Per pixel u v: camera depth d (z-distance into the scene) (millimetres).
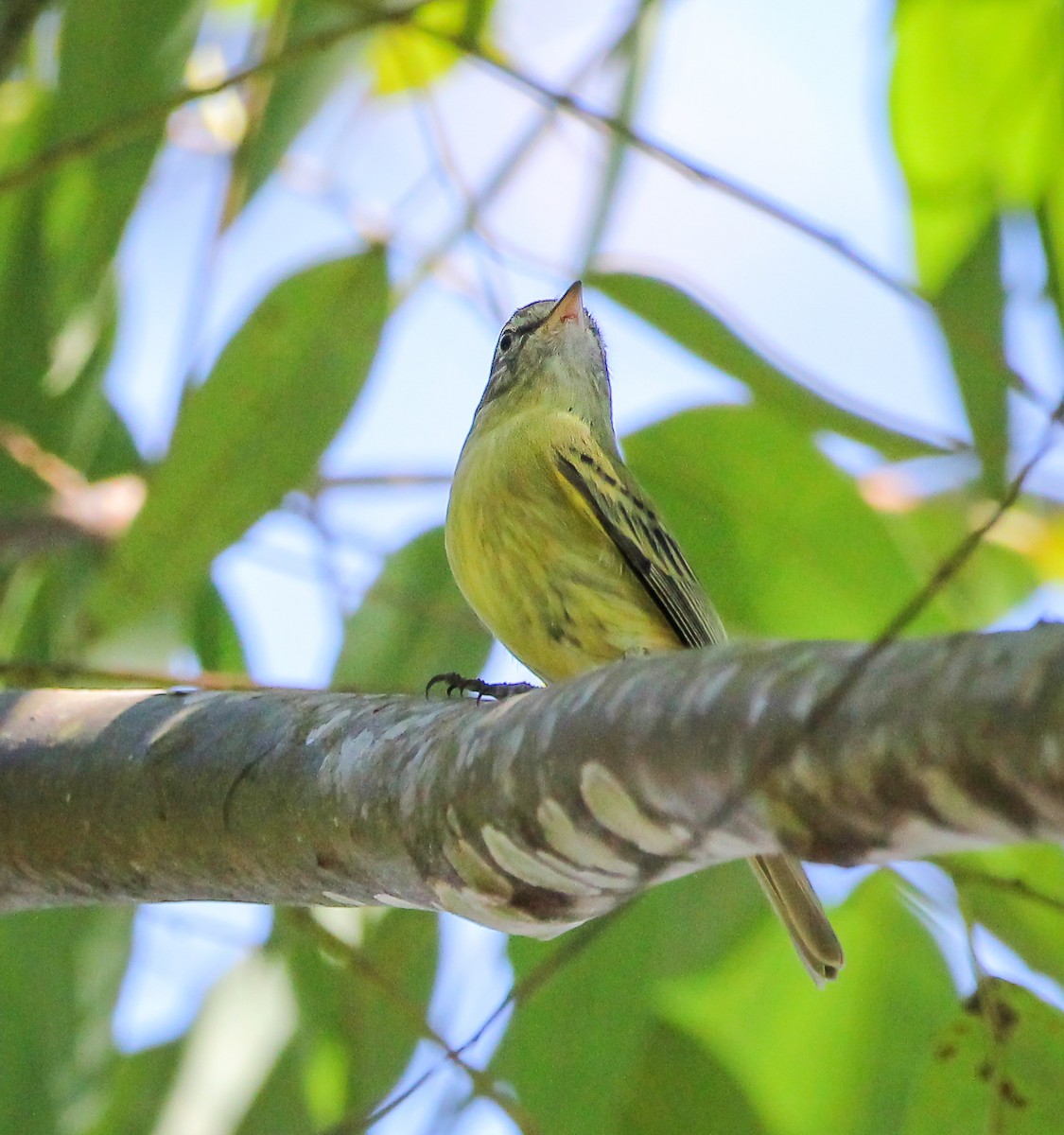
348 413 10547
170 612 11969
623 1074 10188
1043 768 4633
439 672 11664
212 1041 11641
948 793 4898
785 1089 11086
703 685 5531
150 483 10328
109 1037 11125
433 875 6723
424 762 6609
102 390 12148
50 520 11914
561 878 6348
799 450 10836
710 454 10953
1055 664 4645
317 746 7109
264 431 10414
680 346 10523
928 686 4902
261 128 10703
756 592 11109
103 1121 11391
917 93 10844
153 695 7891
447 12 11781
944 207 10914
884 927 11102
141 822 7531
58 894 8008
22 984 10844
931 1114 9211
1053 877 10133
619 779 5762
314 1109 11375
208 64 12977
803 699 5227
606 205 11438
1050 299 10742
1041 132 10766
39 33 12414
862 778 5043
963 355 10570
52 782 7766
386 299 10664
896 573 10883
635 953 10438
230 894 7613
